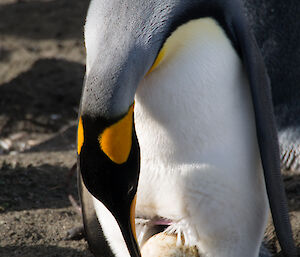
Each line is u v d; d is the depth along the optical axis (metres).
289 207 8.60
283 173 10.13
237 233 6.02
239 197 5.86
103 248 6.61
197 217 5.87
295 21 10.14
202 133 5.56
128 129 5.05
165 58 5.25
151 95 5.40
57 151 11.75
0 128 14.06
